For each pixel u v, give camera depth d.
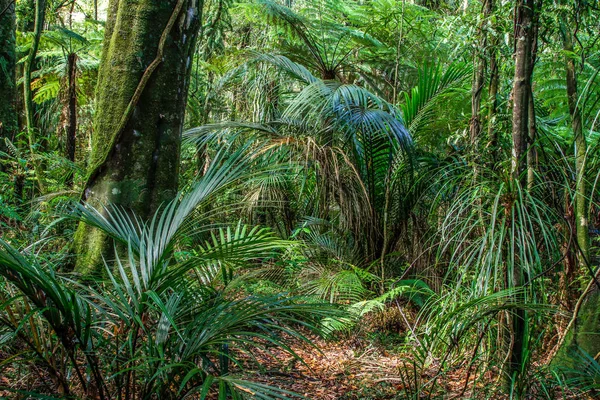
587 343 2.74
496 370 2.97
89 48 7.92
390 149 4.94
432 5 7.45
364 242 5.25
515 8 2.73
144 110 3.50
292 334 2.09
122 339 2.18
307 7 7.05
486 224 2.65
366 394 3.02
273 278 4.26
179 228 2.20
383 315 4.40
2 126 5.52
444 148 5.91
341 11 7.05
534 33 2.90
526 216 2.51
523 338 2.63
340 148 5.10
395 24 6.71
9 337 2.01
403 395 2.93
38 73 6.97
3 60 5.55
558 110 4.71
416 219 5.06
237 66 6.39
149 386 1.97
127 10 3.56
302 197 5.57
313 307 2.12
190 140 4.93
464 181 3.44
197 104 7.85
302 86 6.35
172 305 2.09
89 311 1.80
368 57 7.22
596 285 2.85
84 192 3.46
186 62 3.70
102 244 3.21
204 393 1.60
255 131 4.92
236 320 2.02
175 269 2.03
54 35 7.29
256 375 3.12
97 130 3.54
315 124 4.94
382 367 3.55
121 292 1.96
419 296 4.62
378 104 5.14
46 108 7.42
